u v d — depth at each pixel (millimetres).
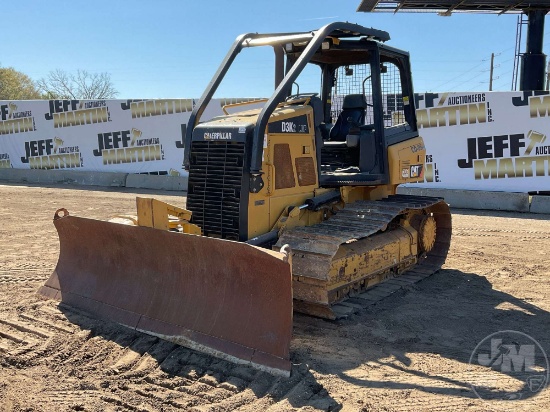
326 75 7605
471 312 6145
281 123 5730
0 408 3918
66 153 19531
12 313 5777
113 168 18859
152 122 18094
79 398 4078
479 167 14188
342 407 3975
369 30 6199
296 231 5582
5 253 8688
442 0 17391
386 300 6488
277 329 4520
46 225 11188
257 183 5348
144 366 4570
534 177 13695
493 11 18438
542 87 17297
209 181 5609
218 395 4090
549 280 7508
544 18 17172
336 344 5137
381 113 6555
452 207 14117
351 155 7031
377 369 4637
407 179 7121
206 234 5660
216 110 17016
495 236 10469
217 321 4840
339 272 5805
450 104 14266
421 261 8102
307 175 6094
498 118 13867
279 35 6340
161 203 5297
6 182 19594
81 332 5234
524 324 5785
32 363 4656
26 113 19969
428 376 4520
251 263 4656
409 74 7430
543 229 11164
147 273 5512
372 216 6137
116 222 5656
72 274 6160
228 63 6172
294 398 4059
